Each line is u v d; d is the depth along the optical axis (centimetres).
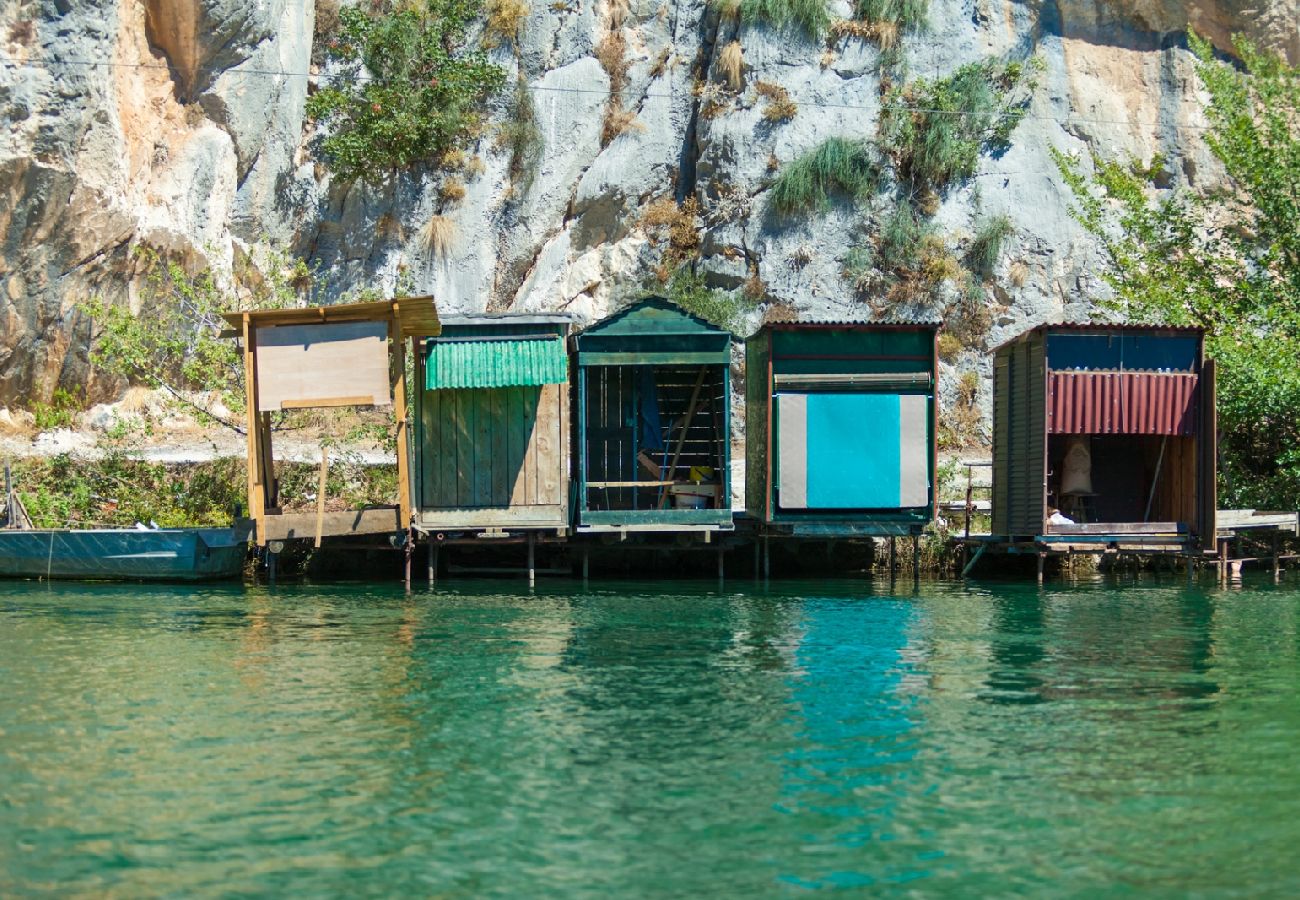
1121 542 1977
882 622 1586
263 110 2819
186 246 2627
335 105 2922
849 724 1040
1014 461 2086
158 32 2700
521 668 1267
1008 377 2116
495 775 898
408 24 2934
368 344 1858
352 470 2273
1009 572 2189
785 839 777
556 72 3108
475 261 2989
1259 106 3023
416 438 1975
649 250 3027
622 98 3128
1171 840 777
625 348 1955
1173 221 2592
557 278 3003
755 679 1218
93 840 772
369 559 2111
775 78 3069
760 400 2050
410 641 1427
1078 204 3078
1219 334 2361
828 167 2964
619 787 873
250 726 1026
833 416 1984
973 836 783
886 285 2967
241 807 830
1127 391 1969
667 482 1983
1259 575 2189
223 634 1473
